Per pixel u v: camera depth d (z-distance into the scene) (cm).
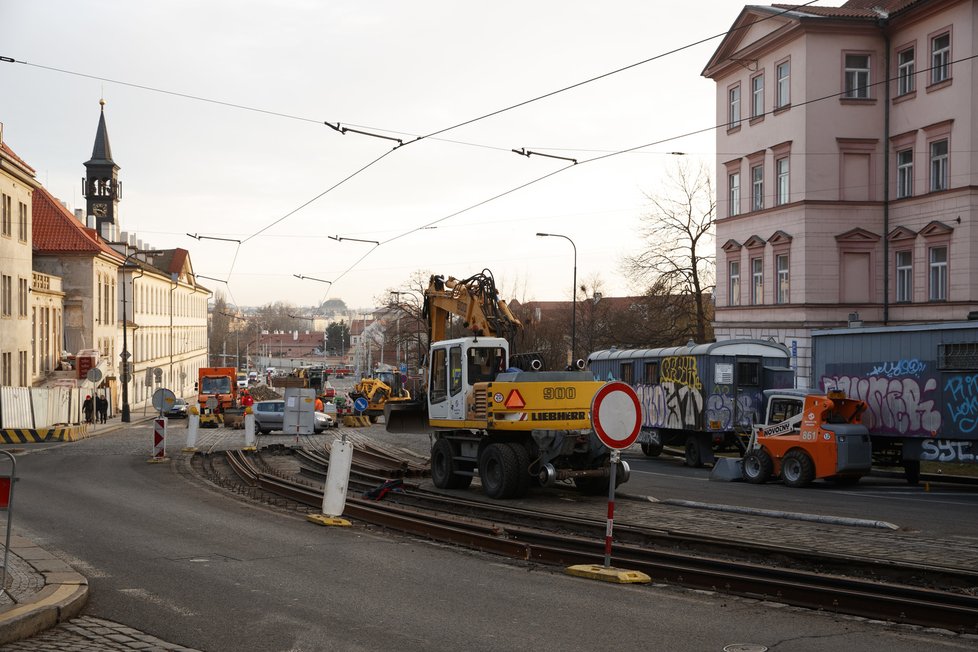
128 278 7819
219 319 17575
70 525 1433
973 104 3547
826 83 4000
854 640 759
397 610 863
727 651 721
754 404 2784
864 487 2186
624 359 3372
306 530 1411
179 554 1170
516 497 1875
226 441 3912
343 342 19100
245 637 769
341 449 1527
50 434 3916
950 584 1008
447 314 2291
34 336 5453
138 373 8081
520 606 882
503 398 1836
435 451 2134
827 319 4012
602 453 1877
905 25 3881
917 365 2277
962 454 2169
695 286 5359
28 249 5250
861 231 3991
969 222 3559
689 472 2647
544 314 7950
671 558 1126
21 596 849
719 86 4734
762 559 1169
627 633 778
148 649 724
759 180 4425
